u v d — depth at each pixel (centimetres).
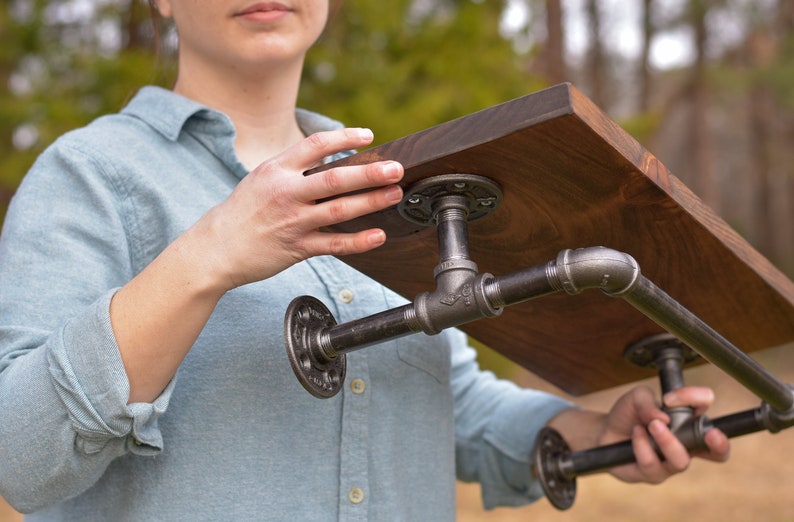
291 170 90
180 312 95
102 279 111
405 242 104
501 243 107
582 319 128
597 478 688
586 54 1848
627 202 95
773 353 1259
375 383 120
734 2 1870
